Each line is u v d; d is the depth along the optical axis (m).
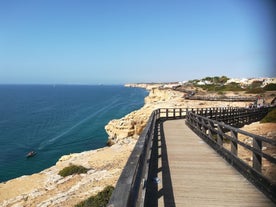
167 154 11.27
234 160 9.07
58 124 62.50
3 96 183.75
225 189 7.05
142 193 5.52
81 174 17.50
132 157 4.54
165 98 98.06
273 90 76.50
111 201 2.74
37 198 14.87
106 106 106.75
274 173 9.03
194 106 56.34
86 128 56.19
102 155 21.58
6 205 15.22
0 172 28.86
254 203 6.16
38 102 131.12
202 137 15.55
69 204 11.64
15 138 46.53
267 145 14.32
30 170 29.66
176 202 6.26
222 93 83.88
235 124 28.50
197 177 8.08
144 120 43.25
